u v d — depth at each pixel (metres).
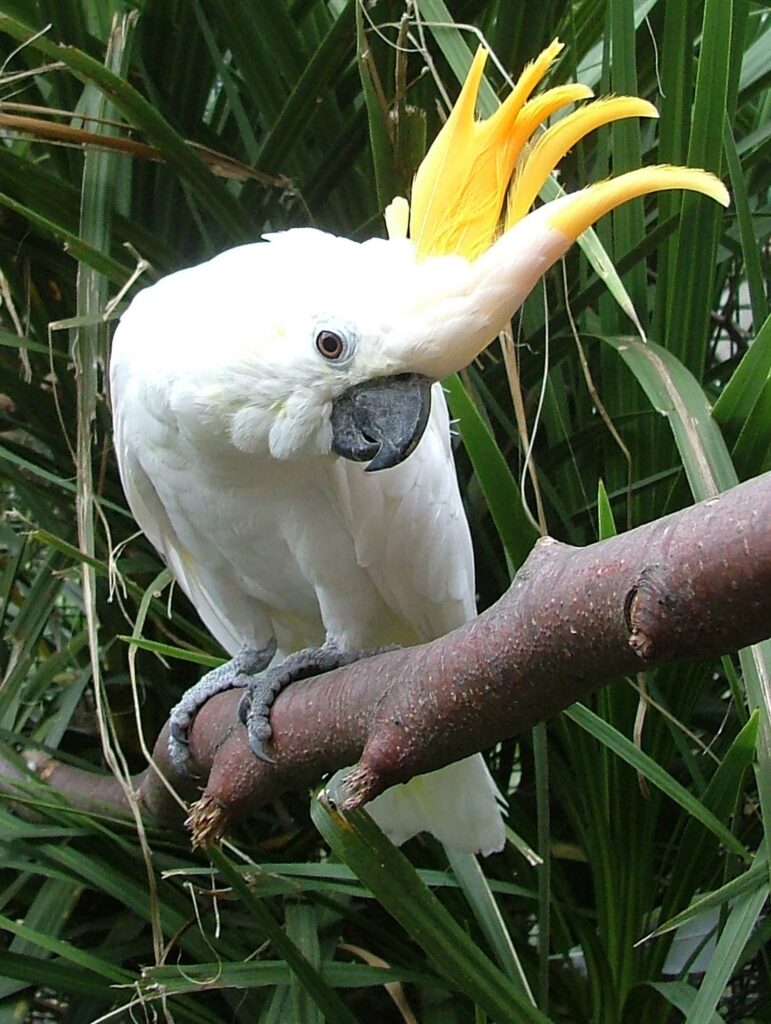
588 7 2.41
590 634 1.17
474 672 1.30
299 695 1.76
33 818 2.38
